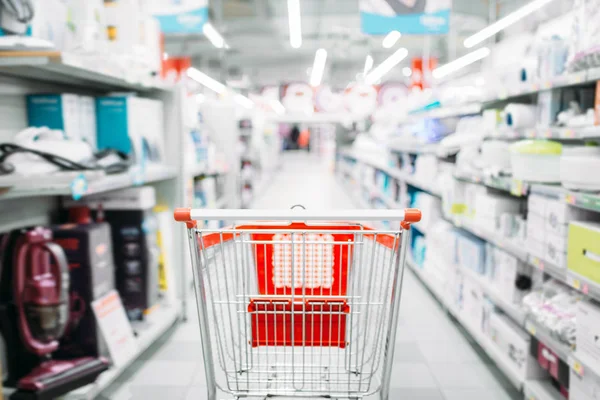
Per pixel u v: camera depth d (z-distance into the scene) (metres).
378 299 1.72
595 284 1.94
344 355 1.86
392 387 2.73
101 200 3.01
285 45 14.09
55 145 2.21
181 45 13.66
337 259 2.01
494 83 3.26
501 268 2.94
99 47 2.71
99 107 2.95
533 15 5.84
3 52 2.03
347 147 15.11
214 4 9.95
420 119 5.39
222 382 2.13
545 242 2.37
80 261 2.43
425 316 3.89
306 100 13.81
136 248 3.04
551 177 2.50
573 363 2.06
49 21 2.50
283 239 2.01
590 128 2.12
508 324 2.84
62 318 2.21
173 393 2.64
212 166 4.81
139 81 2.93
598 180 2.02
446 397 2.63
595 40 2.23
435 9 5.44
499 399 2.61
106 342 2.46
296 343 1.98
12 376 2.25
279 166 21.09
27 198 2.73
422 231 5.07
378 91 12.80
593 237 1.95
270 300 1.76
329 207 10.16
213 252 1.73
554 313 2.31
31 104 2.67
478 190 3.39
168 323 3.22
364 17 5.47
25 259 2.17
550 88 2.49
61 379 2.19
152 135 3.30
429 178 4.73
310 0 10.24
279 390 1.71
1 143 2.38
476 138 3.60
